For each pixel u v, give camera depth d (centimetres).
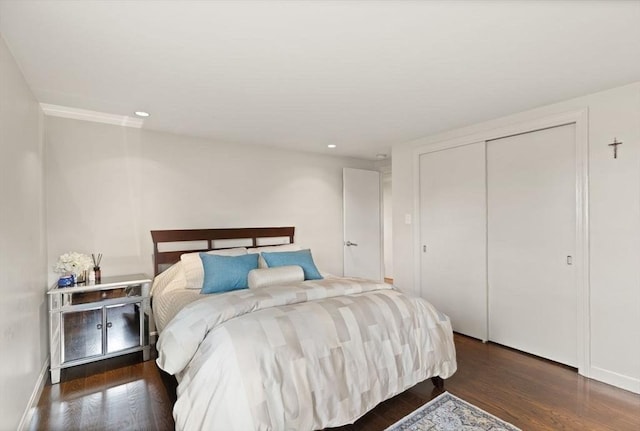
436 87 235
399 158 410
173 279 302
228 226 388
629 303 232
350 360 184
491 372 259
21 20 151
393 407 209
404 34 166
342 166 496
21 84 201
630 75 218
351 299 219
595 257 249
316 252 468
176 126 327
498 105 274
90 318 263
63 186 289
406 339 212
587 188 252
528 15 151
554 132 276
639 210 227
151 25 157
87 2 139
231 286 279
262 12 147
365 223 506
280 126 330
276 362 161
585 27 161
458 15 150
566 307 269
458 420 194
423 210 387
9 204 170
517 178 302
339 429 186
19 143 193
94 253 304
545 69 208
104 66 199
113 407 211
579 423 192
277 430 149
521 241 300
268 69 205
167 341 186
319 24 157
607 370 241
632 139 230
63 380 247
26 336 200
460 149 346
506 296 312
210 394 149
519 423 192
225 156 387
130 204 324
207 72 208
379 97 253
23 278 195
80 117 294
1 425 154
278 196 431
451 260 357
